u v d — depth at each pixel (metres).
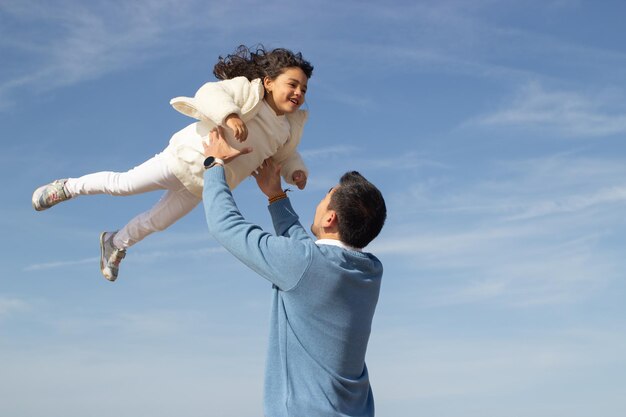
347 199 2.62
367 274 2.62
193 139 3.11
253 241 2.50
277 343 2.52
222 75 3.30
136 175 3.30
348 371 2.54
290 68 3.16
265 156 3.17
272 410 2.42
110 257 3.66
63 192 3.50
